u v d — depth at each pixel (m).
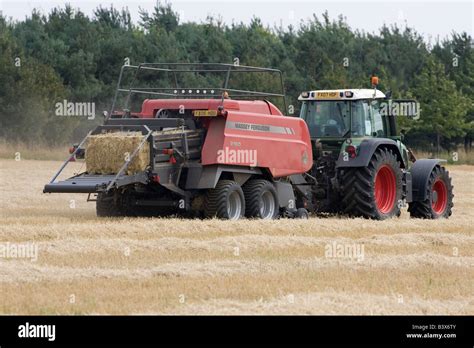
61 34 139.50
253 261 35.56
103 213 50.47
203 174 48.69
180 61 137.38
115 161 47.31
